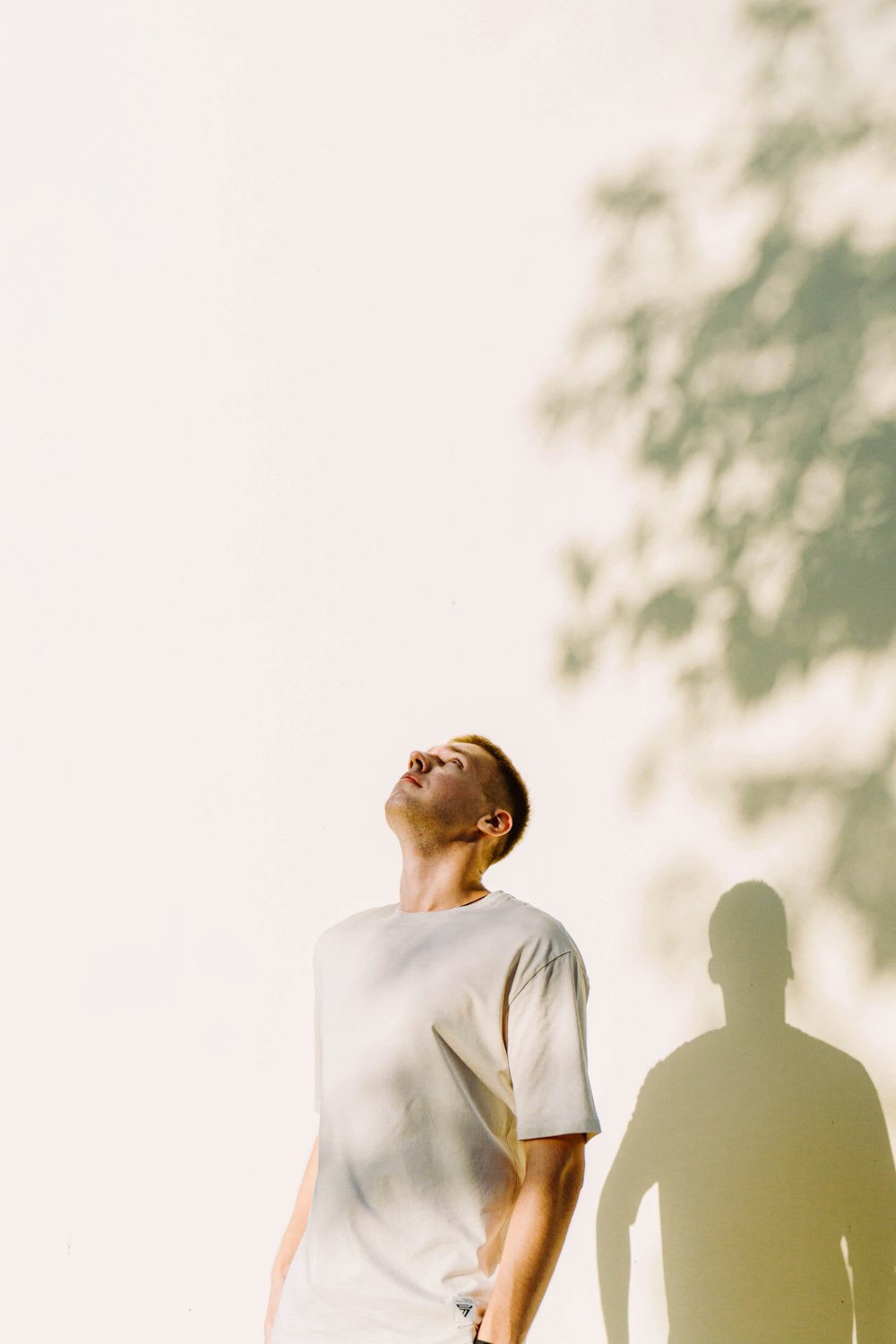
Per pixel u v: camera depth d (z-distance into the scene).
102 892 3.62
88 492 3.96
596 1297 2.61
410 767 2.43
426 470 3.32
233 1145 3.23
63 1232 3.42
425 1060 2.06
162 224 4.00
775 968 2.55
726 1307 2.46
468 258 3.36
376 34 3.67
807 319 2.80
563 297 3.17
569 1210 1.94
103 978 3.54
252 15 3.94
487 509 3.19
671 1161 2.58
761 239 2.89
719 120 3.01
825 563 2.67
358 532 3.40
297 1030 3.20
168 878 3.51
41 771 3.82
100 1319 3.30
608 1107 2.69
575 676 2.95
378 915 2.38
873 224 2.76
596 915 2.79
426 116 3.52
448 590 3.21
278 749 3.41
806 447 2.74
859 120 2.82
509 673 3.06
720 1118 2.54
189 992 3.40
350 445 3.47
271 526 3.58
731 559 2.79
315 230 3.67
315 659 3.40
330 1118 2.14
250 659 3.53
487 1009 2.07
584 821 2.86
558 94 3.28
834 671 2.61
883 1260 2.32
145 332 3.96
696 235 2.99
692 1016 2.63
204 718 3.56
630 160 3.13
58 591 3.94
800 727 2.62
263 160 3.82
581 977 2.12
